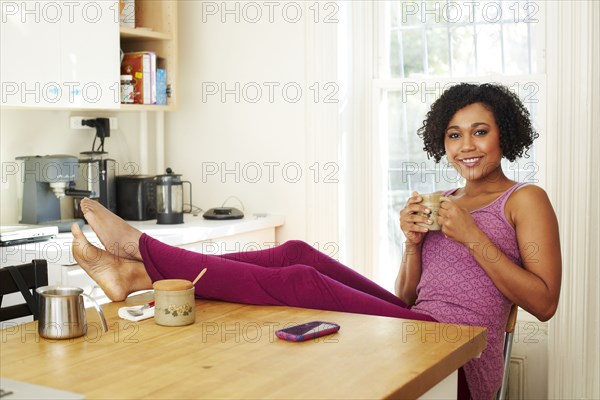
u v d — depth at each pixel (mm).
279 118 3914
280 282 2131
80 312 1773
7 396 1320
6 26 2928
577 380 3383
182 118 4188
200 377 1467
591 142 3324
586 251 3328
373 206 3895
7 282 2006
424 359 1588
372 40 3861
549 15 3377
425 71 3801
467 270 2287
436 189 3816
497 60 3643
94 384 1427
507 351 2270
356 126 3896
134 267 2195
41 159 3266
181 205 3664
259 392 1381
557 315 3381
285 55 3869
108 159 3703
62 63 3164
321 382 1438
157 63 3893
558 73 3340
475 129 2314
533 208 2229
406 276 2498
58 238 3131
